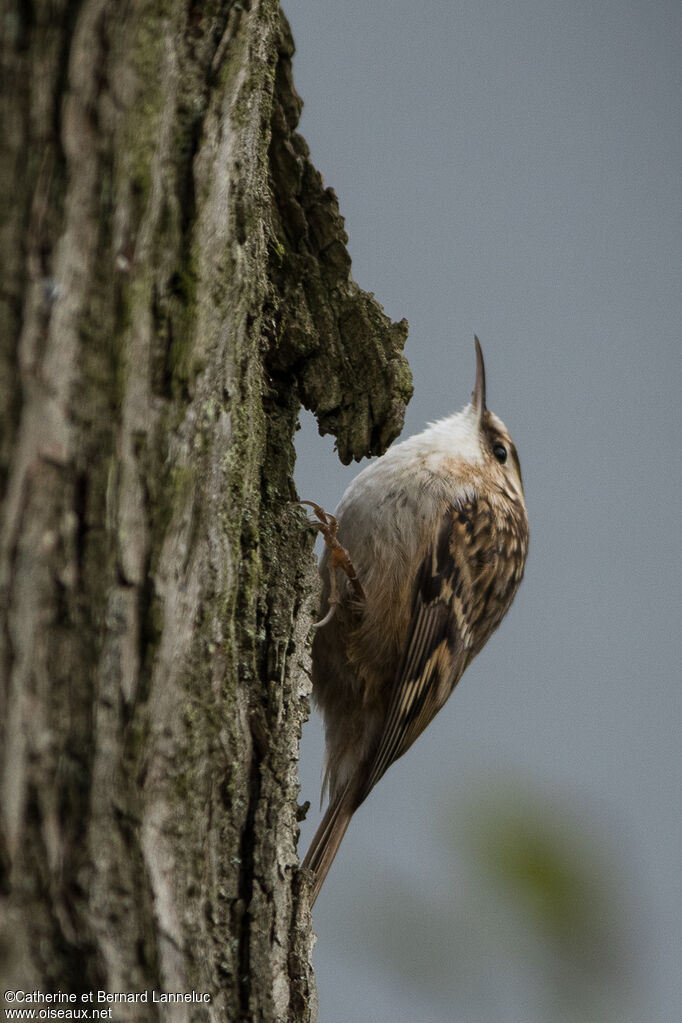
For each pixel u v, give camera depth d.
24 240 2.34
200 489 3.01
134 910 2.58
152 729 2.72
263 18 3.64
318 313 4.47
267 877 3.45
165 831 2.79
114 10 2.55
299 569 4.02
